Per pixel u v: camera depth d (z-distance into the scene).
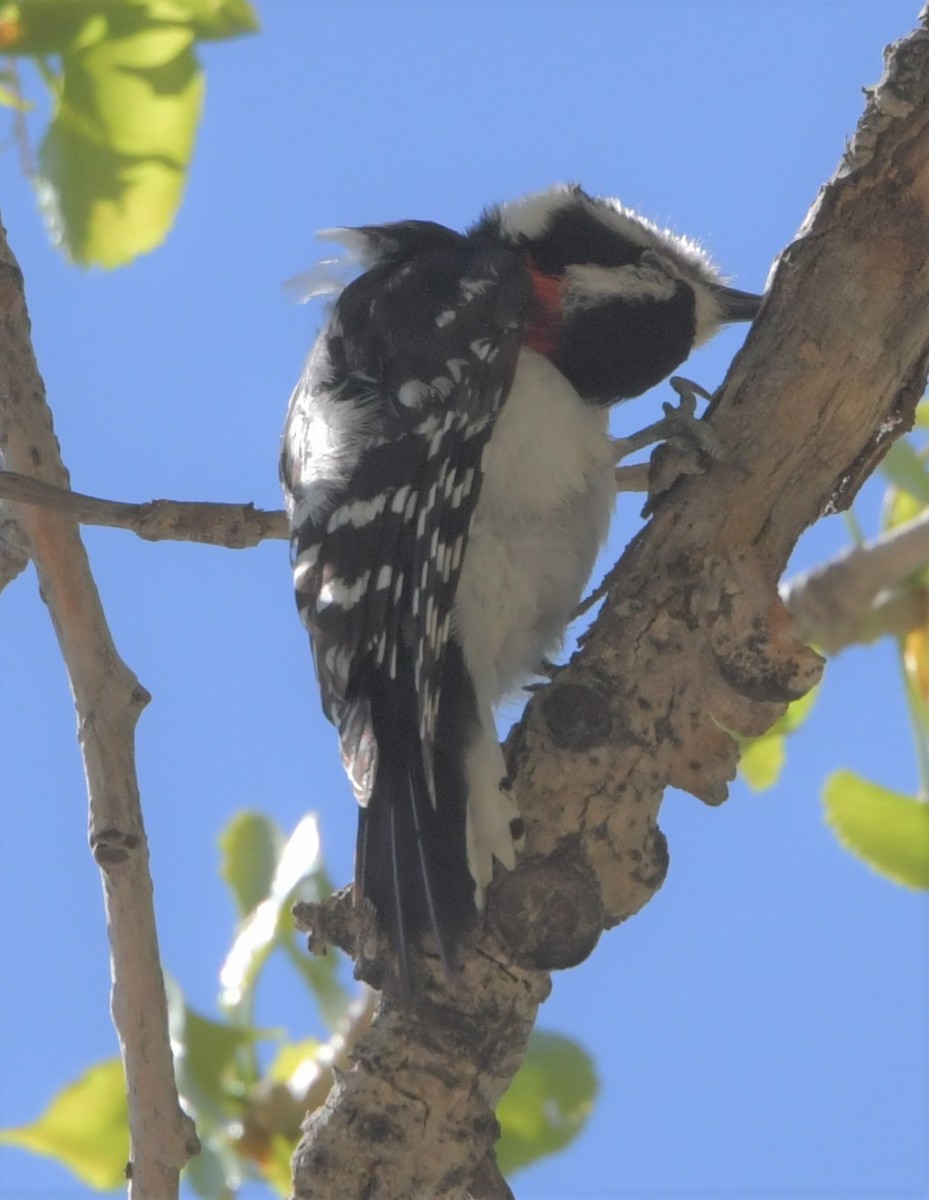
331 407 7.46
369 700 6.86
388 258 8.50
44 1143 7.79
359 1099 6.11
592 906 6.26
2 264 7.07
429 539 7.14
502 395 7.54
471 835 6.35
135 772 6.61
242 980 7.93
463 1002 6.17
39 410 7.03
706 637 6.46
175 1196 6.41
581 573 7.64
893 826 8.76
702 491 6.64
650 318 8.30
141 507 6.89
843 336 6.61
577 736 6.41
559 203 8.45
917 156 6.62
